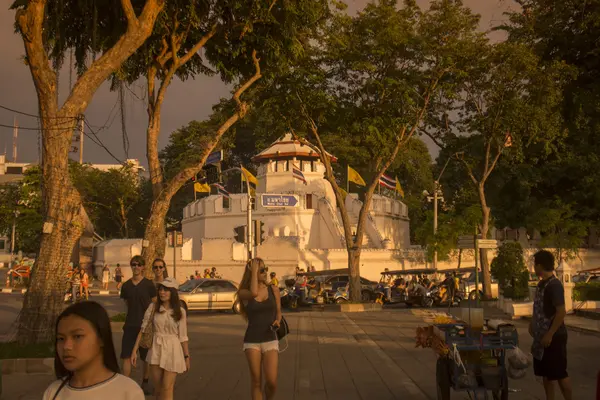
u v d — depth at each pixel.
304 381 11.31
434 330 8.84
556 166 58.59
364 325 23.03
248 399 9.74
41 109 15.25
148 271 20.78
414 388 10.57
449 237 52.28
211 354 15.31
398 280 40.47
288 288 37.81
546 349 7.86
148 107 21.75
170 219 84.62
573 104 18.31
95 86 15.73
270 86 31.78
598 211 58.41
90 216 73.62
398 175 81.00
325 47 31.75
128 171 77.25
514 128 35.47
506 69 32.94
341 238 57.03
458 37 32.53
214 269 50.19
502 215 60.41
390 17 31.58
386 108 32.97
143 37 16.17
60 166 15.20
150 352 8.25
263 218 60.44
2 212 60.19
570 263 59.81
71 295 35.09
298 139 34.28
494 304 33.84
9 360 12.42
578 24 16.80
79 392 3.00
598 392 4.60
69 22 18.42
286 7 21.47
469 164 38.97
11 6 15.73
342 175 76.19
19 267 50.75
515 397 9.73
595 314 22.52
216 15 21.38
